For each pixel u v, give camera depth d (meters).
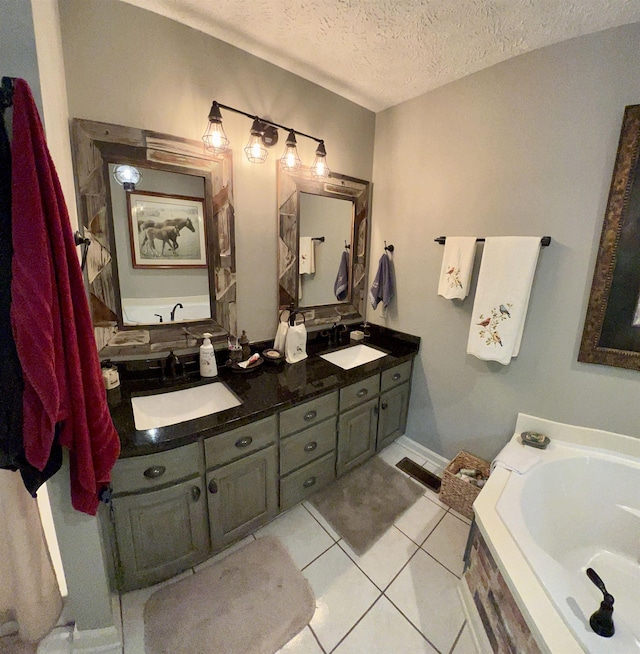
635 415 1.53
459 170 1.91
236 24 1.46
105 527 1.19
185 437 1.21
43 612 1.17
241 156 1.75
